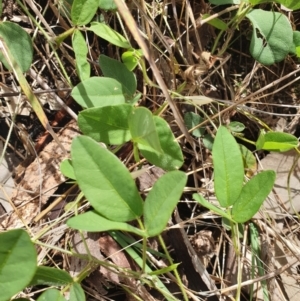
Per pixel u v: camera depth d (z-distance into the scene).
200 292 0.32
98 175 0.22
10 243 0.19
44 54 0.34
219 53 0.33
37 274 0.24
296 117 0.37
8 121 0.34
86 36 0.34
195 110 0.35
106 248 0.31
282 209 0.35
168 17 0.35
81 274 0.27
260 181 0.25
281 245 0.35
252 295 0.33
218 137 0.25
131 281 0.31
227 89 0.37
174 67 0.33
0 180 0.33
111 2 0.30
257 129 0.37
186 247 0.33
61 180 0.32
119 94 0.29
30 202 0.32
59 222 0.31
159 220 0.21
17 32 0.28
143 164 0.33
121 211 0.22
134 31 0.24
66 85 0.34
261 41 0.31
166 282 0.33
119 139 0.27
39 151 0.33
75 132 0.33
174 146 0.26
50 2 0.33
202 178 0.35
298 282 0.34
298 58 0.37
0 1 0.28
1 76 0.34
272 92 0.35
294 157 0.35
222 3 0.32
